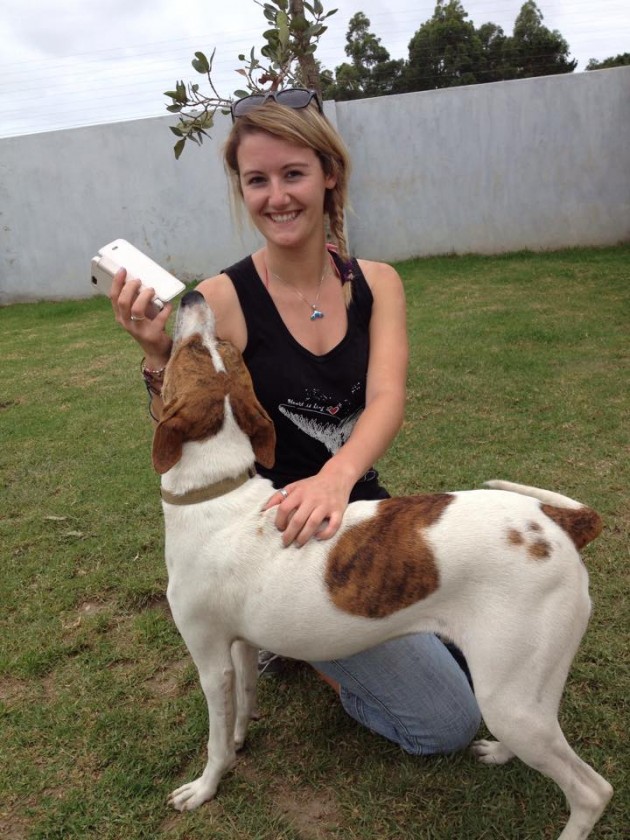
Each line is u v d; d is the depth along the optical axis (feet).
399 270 40.32
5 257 43.70
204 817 7.91
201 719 9.16
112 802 8.16
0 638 10.97
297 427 8.58
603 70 39.09
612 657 9.52
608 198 40.96
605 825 7.42
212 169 41.50
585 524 6.78
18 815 8.11
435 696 7.99
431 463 15.33
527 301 29.63
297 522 6.85
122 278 7.41
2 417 21.08
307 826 7.79
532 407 18.01
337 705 9.45
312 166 7.81
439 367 21.74
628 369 20.12
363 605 6.81
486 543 6.57
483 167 41.68
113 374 24.85
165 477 7.45
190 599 7.29
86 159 42.01
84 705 9.56
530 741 6.64
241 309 8.34
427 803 7.90
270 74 12.37
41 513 14.73
